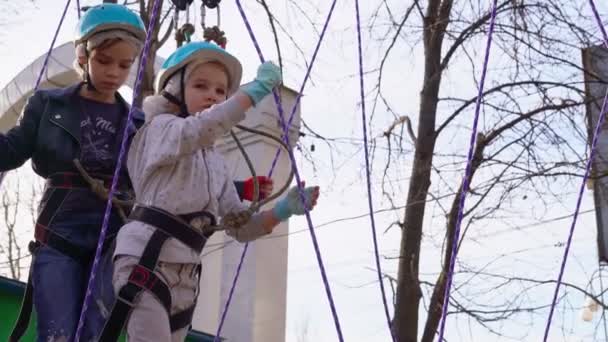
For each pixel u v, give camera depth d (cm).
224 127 336
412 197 1003
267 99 1001
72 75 1091
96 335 344
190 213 344
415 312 978
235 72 370
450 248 968
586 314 945
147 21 941
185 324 344
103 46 397
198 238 345
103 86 407
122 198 403
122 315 323
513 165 962
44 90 416
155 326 325
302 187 357
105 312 340
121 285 327
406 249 991
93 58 401
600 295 939
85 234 392
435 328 962
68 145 401
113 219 397
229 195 379
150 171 341
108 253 354
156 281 328
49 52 436
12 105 1127
